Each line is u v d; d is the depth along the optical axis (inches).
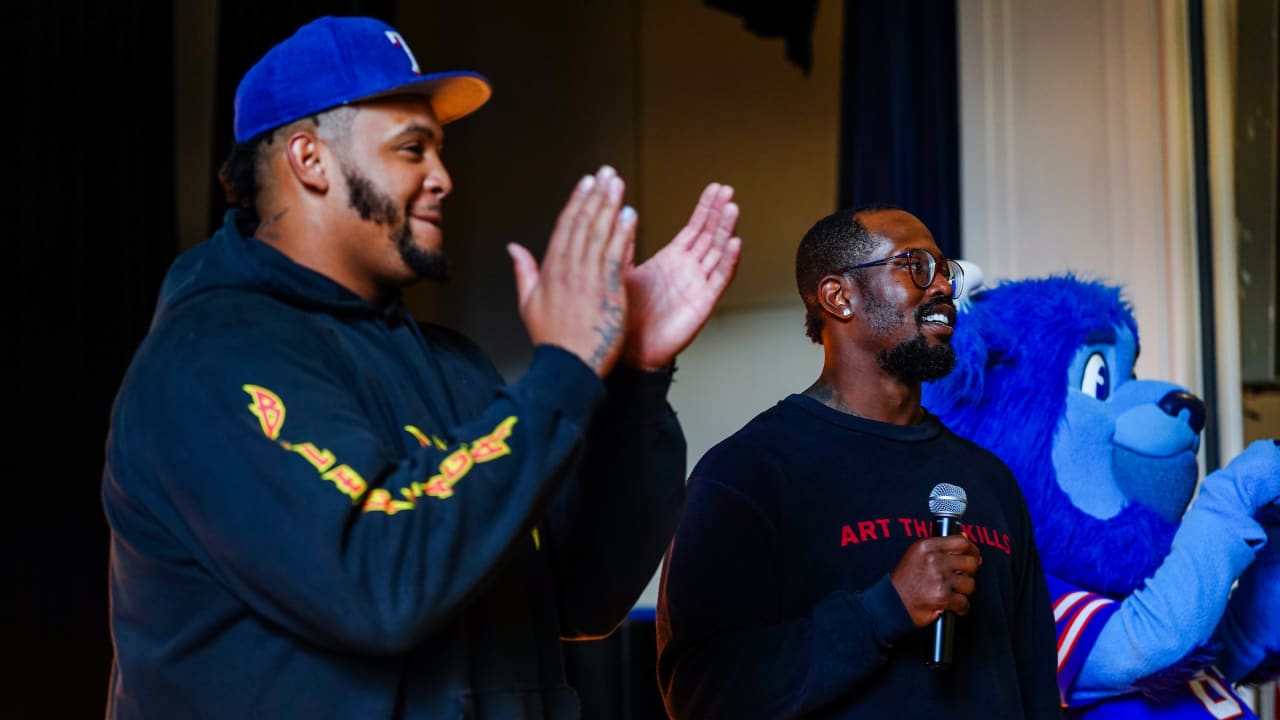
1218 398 145.1
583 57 251.9
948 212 161.0
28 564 171.2
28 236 175.9
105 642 176.2
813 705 66.1
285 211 54.9
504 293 248.5
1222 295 146.9
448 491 47.8
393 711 49.9
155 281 187.5
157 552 50.4
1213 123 148.6
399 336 57.2
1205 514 83.5
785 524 71.5
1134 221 149.0
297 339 51.5
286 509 46.5
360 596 45.8
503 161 252.1
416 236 55.2
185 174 209.6
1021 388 86.7
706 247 58.1
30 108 177.3
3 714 166.7
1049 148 154.6
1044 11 156.3
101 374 180.4
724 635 69.3
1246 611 90.0
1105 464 86.7
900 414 76.0
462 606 47.6
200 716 49.7
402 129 55.0
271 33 190.1
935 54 164.2
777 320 240.2
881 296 74.8
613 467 57.2
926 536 70.8
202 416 48.2
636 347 56.8
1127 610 81.5
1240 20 158.9
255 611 49.6
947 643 65.0
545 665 56.8
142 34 189.2
